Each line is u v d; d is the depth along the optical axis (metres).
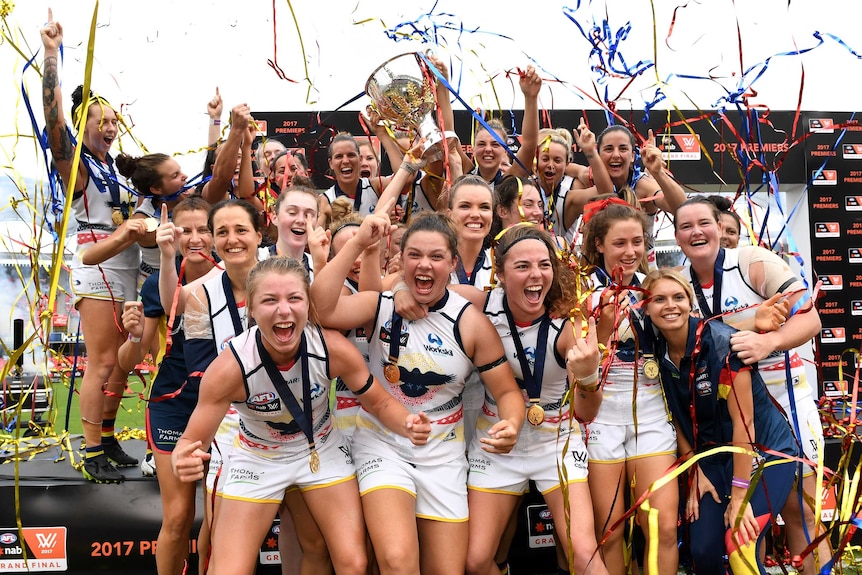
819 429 3.56
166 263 3.31
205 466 3.68
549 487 3.16
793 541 3.52
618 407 3.38
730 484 3.22
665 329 3.24
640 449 3.33
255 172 5.56
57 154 3.94
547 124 7.15
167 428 3.36
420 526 3.07
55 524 3.85
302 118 7.00
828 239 7.39
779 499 3.09
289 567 3.33
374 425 3.15
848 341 7.40
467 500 3.15
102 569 3.85
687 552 3.56
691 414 3.28
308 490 2.96
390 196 3.60
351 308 3.06
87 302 4.10
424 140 3.60
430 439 3.08
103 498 3.88
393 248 4.06
